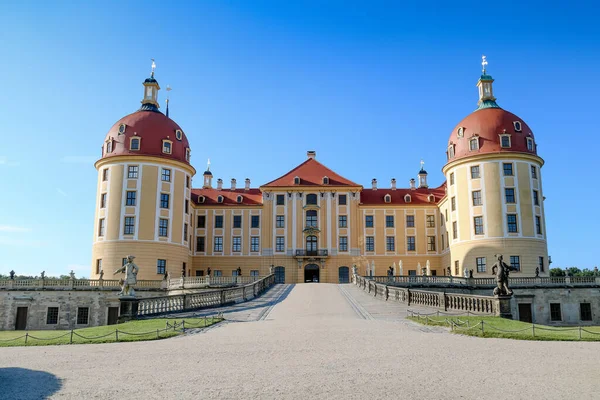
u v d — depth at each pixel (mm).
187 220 58375
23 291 45562
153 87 60438
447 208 60344
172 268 54125
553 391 10414
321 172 69062
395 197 69312
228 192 70688
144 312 27734
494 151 52875
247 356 14375
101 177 55125
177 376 11953
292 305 31688
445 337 18016
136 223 52688
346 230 66000
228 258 66500
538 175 54281
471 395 10125
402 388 10633
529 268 50594
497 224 51594
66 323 45500
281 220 66438
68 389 10938
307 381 11250
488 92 58156
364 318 25281
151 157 54219
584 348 15742
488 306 24422
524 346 16031
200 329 21906
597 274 46844
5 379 12055
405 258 66062
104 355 15352
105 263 52031
